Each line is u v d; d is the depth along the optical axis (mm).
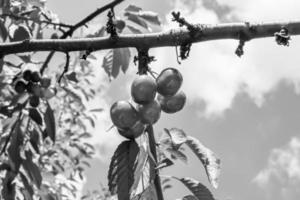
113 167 591
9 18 877
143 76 607
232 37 580
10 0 875
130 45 602
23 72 730
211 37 582
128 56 860
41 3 880
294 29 566
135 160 592
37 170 794
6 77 1026
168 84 614
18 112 763
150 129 606
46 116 744
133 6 865
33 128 788
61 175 1404
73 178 1573
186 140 606
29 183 860
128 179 586
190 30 581
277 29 569
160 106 614
